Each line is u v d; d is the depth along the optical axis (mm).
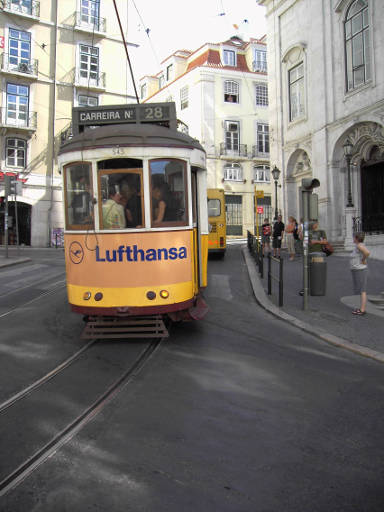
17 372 5219
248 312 8734
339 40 19281
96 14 31297
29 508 2684
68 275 6598
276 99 24250
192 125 39625
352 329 7266
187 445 3488
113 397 4461
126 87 32469
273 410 4195
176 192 6477
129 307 6258
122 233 6258
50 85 30062
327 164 20078
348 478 3039
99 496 2801
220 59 39906
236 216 40188
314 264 9039
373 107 17391
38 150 29703
